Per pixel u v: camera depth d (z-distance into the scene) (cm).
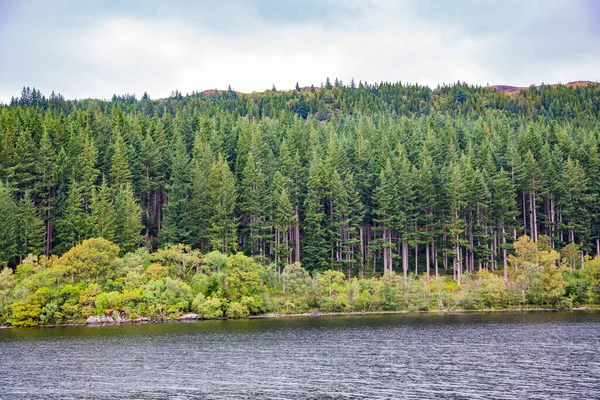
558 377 4444
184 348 6256
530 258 11106
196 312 9706
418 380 4419
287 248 11531
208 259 10256
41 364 5381
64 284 9375
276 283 10906
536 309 10594
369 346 6241
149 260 10544
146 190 12850
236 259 10300
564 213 12644
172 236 11338
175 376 4747
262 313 10256
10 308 8888
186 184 12281
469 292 10988
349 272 11750
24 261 9662
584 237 12812
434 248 12825
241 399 3934
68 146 12556
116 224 11000
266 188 12900
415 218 12156
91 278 9662
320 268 11619
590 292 10688
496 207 12675
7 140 11719
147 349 6216
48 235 11381
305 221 12406
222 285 10175
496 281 10800
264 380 4528
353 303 10394
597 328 7469
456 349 5916
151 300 9419
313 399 3897
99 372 4959
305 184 12925
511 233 12925
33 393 4231
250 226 12150
